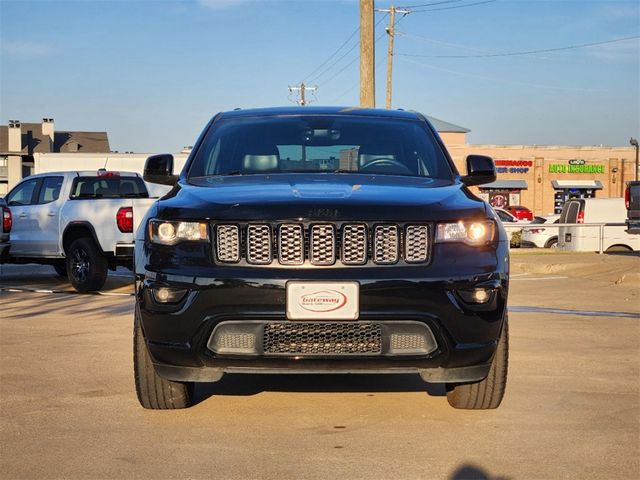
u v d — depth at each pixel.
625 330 8.30
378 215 4.27
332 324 4.18
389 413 4.91
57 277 14.84
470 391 4.80
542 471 3.89
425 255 4.30
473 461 4.03
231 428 4.59
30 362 6.43
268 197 4.41
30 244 12.72
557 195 57.53
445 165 5.51
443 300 4.20
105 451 4.18
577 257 18.61
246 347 4.23
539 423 4.70
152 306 4.34
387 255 4.27
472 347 4.29
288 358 4.19
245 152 5.55
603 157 57.75
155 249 4.42
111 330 8.08
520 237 26.67
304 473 3.85
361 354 4.21
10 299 10.95
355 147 5.61
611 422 4.73
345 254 4.25
